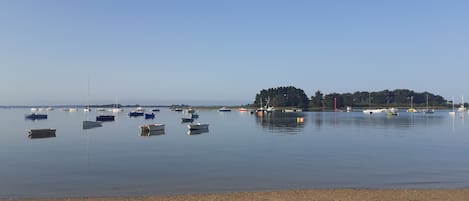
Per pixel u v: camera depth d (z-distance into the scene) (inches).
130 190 914.7
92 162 1349.7
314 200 762.8
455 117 5821.9
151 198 791.1
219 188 936.3
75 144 1978.3
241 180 1034.7
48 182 1011.9
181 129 3186.5
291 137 2357.3
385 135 2506.2
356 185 968.9
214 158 1438.2
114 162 1347.2
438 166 1263.5
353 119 5078.7
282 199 772.0
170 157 1470.2
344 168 1221.1
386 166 1259.8
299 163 1317.7
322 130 2979.8
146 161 1368.1
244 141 2113.7
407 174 1122.0
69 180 1037.8
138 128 3245.6
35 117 5374.0
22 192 896.3
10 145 1935.3
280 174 1119.0
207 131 2896.2
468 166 1262.3
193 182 1009.5
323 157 1464.1
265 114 7475.4
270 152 1617.9
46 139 2268.7
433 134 2593.5
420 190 847.1
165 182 1009.5
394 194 807.7
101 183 997.2
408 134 2596.0
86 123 3309.5
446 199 763.4
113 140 2199.8
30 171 1173.7
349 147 1804.9
